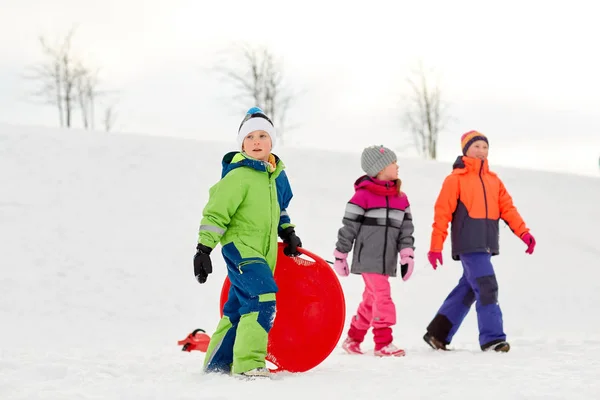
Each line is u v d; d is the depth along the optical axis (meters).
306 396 3.82
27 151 19.22
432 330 7.14
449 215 7.20
